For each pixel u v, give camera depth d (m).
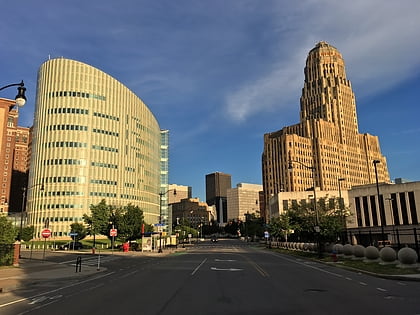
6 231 32.22
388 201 74.25
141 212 69.19
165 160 181.62
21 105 19.14
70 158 122.00
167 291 15.41
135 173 140.25
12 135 177.38
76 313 11.00
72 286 18.22
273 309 11.18
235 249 72.31
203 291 15.26
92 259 41.38
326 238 38.59
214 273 23.50
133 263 34.66
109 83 133.25
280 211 101.12
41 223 118.25
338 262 30.09
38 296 14.95
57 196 119.44
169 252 58.00
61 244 88.38
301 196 101.62
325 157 175.12
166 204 176.25
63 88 125.19
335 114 192.12
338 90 194.88
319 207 42.28
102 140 128.75
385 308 11.30
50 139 122.50
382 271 21.88
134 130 142.38
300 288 16.05
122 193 132.12
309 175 169.88
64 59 127.00
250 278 20.33
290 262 33.94
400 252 23.80
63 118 123.69
